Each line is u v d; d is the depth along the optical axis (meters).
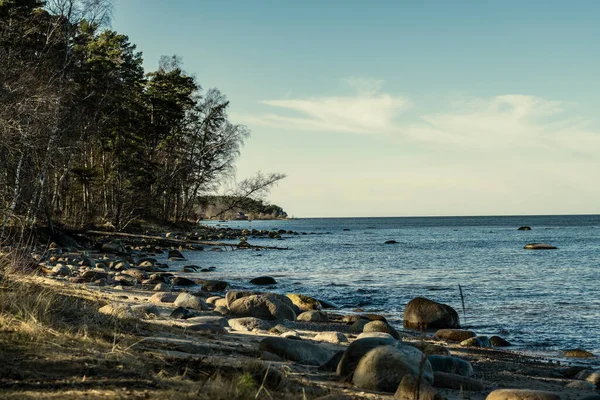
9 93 23.36
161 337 7.28
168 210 61.66
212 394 4.56
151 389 4.58
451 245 58.06
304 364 7.53
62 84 28.56
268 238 72.06
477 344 13.04
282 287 24.34
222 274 29.08
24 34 30.55
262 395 4.85
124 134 48.31
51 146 26.95
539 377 9.59
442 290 23.67
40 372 4.66
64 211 48.06
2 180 25.73
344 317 16.03
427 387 5.96
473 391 7.45
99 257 31.97
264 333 10.88
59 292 8.93
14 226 25.53
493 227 126.50
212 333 9.77
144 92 55.22
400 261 38.16
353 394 5.82
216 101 56.88
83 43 36.06
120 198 48.59
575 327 15.77
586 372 9.73
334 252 46.72
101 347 5.71
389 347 6.83
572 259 39.81
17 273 8.96
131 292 17.69
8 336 5.42
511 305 19.69
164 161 56.44
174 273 28.75
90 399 4.17
